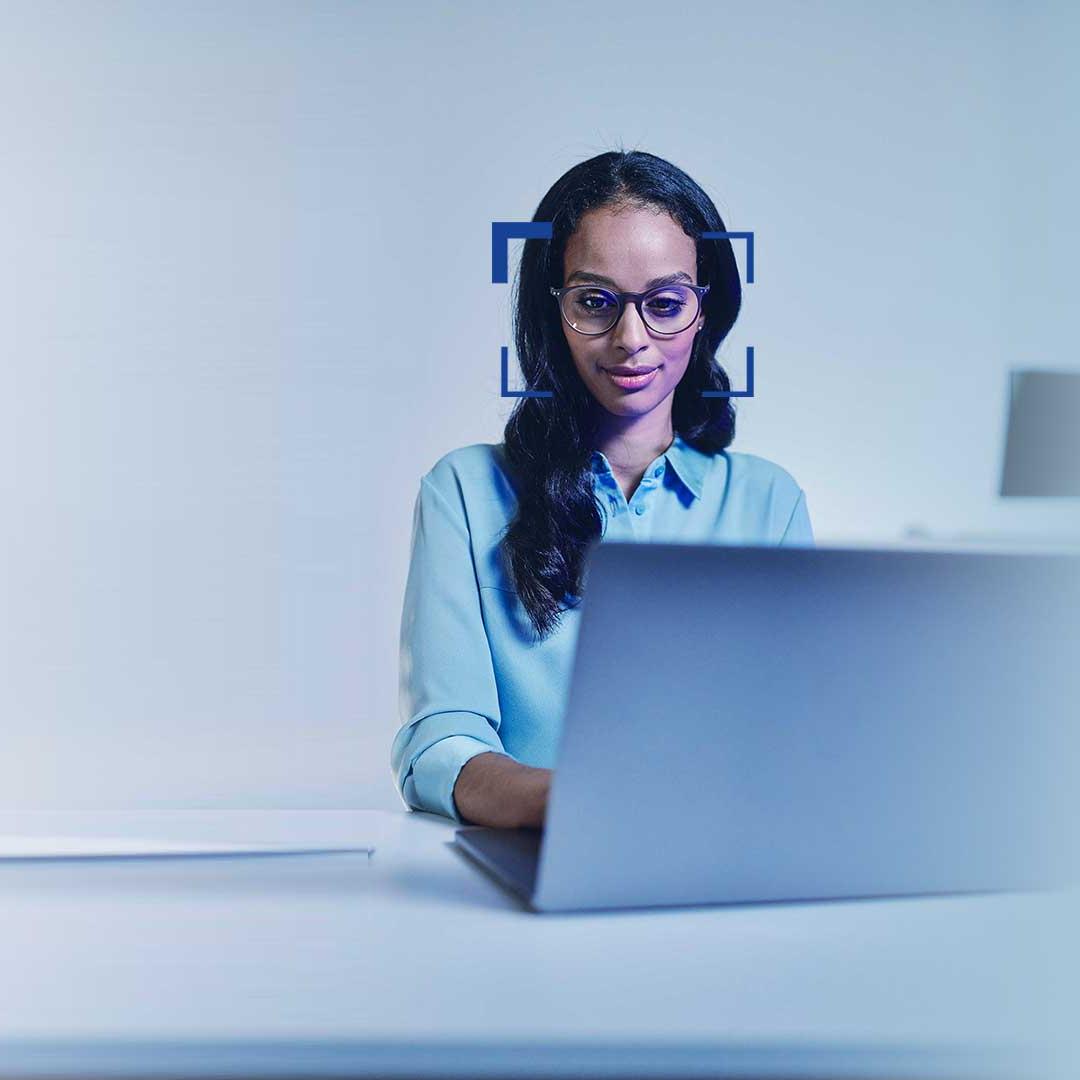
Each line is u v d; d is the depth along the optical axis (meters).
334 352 2.41
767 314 2.37
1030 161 2.40
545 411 1.51
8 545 2.41
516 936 0.55
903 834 0.61
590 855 0.58
